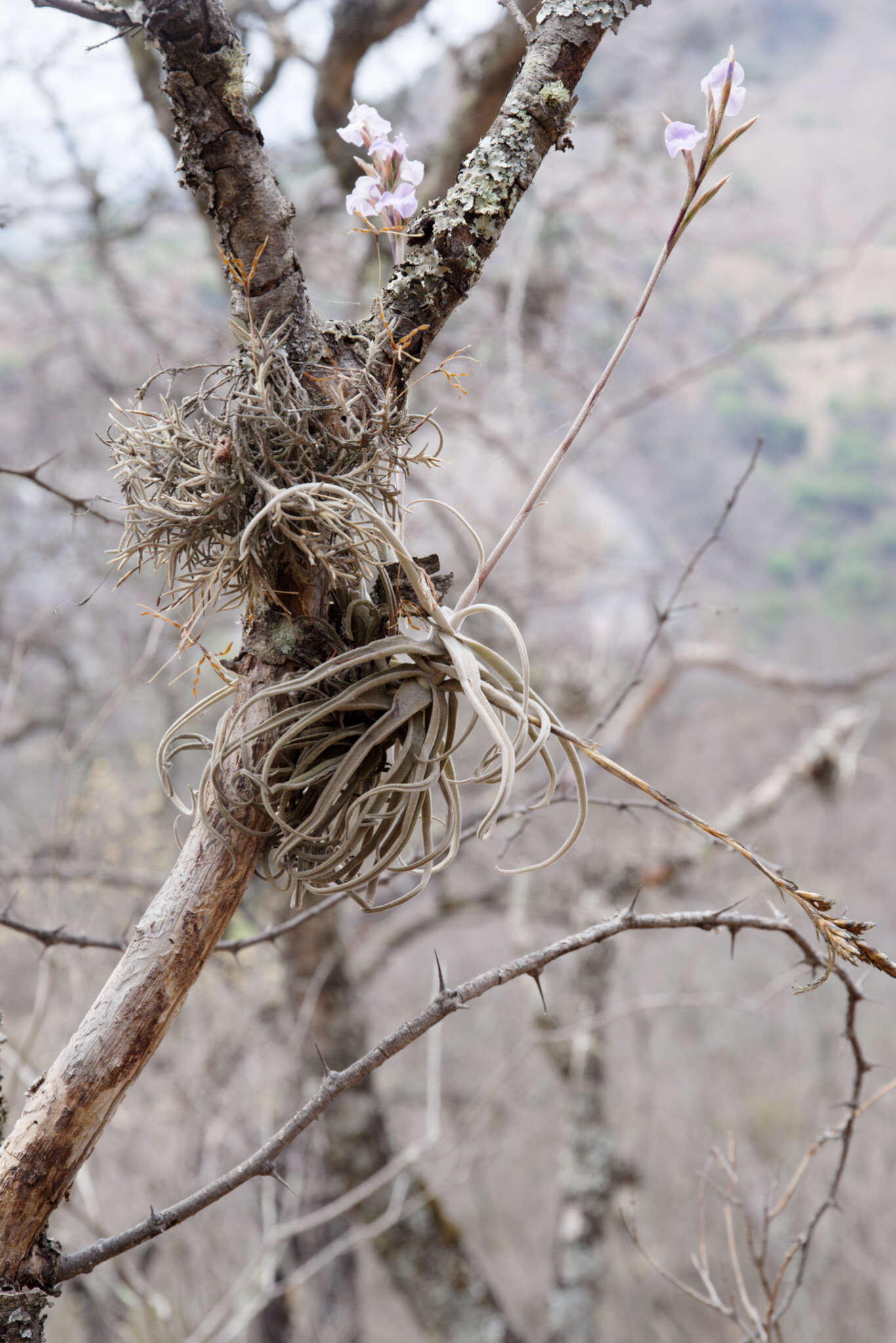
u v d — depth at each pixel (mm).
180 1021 4758
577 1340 5086
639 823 1679
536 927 5660
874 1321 6270
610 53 5648
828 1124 7457
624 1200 5414
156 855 4504
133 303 5320
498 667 949
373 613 936
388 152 960
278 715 894
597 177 5496
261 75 4363
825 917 926
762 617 13867
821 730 5090
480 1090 5938
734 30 5707
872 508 16484
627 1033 8516
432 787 949
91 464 5359
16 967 3988
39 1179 854
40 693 5242
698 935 8312
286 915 3643
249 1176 981
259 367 859
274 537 884
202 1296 4969
